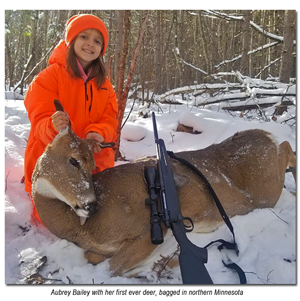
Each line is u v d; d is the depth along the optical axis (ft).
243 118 24.79
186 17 65.26
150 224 10.02
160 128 21.17
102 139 11.62
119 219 10.08
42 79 11.62
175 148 18.54
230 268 9.34
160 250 10.31
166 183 9.89
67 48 11.85
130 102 32.35
